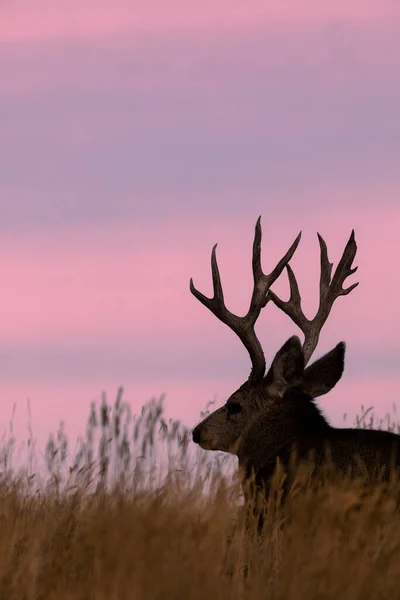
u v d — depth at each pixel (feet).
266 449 110.42
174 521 77.10
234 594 72.18
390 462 99.35
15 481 96.89
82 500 91.76
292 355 111.65
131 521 72.38
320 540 72.69
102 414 97.71
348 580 67.21
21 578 72.23
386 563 72.18
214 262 116.37
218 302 116.06
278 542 81.20
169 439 97.96
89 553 73.72
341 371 115.03
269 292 120.26
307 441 107.04
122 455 95.76
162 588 67.00
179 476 85.87
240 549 78.33
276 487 86.94
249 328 115.55
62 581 71.61
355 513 79.05
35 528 82.48
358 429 106.42
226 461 97.45
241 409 113.80
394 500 85.81
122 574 68.08
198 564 70.85
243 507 92.63
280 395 112.06
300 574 68.80
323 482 95.55
